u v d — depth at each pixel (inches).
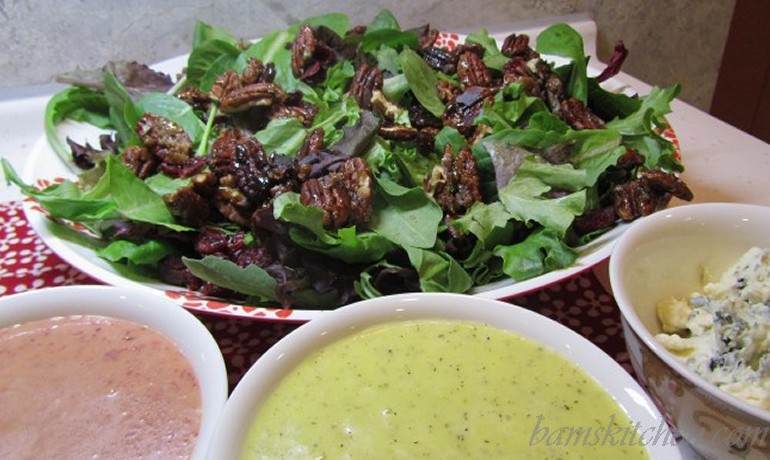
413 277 12.3
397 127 14.9
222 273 11.6
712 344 9.2
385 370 9.0
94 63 20.5
